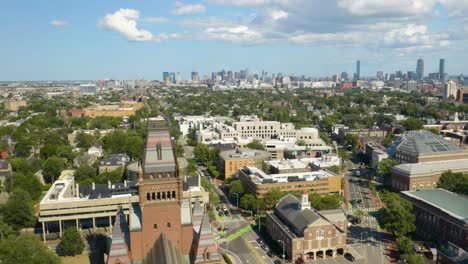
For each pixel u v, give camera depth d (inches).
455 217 6663.4
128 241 3777.1
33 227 7765.8
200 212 4087.1
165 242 3479.3
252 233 7593.5
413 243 7086.6
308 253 6505.9
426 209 7416.3
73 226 7165.4
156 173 3673.7
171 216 3727.9
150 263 3499.0
